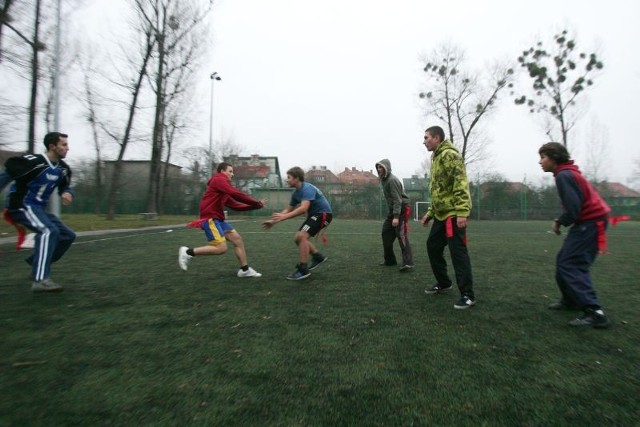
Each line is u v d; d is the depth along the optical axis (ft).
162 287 14.78
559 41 88.84
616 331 9.95
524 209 104.73
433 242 13.67
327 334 9.52
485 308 12.07
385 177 19.20
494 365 7.75
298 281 16.16
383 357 8.11
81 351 8.32
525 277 17.38
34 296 13.17
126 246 28.60
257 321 10.54
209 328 9.91
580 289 10.48
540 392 6.65
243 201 16.94
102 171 112.57
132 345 8.69
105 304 12.21
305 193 16.51
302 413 5.90
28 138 48.73
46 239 13.58
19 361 7.77
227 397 6.37
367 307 12.10
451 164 12.50
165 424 5.57
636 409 6.12
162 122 70.44
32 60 47.06
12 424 5.54
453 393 6.59
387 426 5.59
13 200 13.46
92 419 5.70
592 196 10.84
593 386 6.89
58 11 37.65
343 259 22.90
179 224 57.82
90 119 68.23
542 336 9.50
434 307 12.15
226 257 23.29
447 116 107.24
